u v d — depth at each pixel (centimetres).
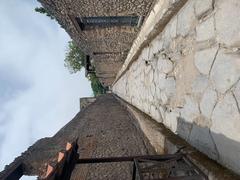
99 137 500
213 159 219
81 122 706
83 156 393
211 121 220
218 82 204
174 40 321
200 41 237
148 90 518
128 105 815
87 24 545
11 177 204
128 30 573
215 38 206
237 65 176
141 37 548
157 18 363
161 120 409
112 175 320
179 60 304
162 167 250
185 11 276
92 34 614
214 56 209
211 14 212
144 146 399
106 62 1073
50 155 377
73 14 466
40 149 429
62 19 490
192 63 260
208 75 222
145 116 515
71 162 206
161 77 398
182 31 288
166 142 311
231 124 187
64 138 515
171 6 289
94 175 328
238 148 179
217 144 211
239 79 174
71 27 546
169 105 356
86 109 1054
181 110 301
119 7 425
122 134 501
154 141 371
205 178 202
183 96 292
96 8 433
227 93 190
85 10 445
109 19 517
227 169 195
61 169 174
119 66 1198
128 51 836
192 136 265
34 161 347
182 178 204
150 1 383
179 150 267
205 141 234
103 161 240
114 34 613
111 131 540
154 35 427
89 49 815
